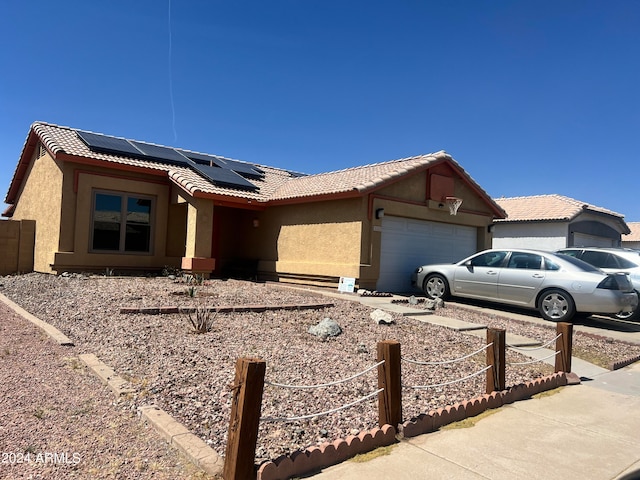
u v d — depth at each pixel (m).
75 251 13.96
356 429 4.42
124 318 7.83
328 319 8.02
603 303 10.21
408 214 14.19
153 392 4.85
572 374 6.88
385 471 3.79
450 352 7.46
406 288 14.41
